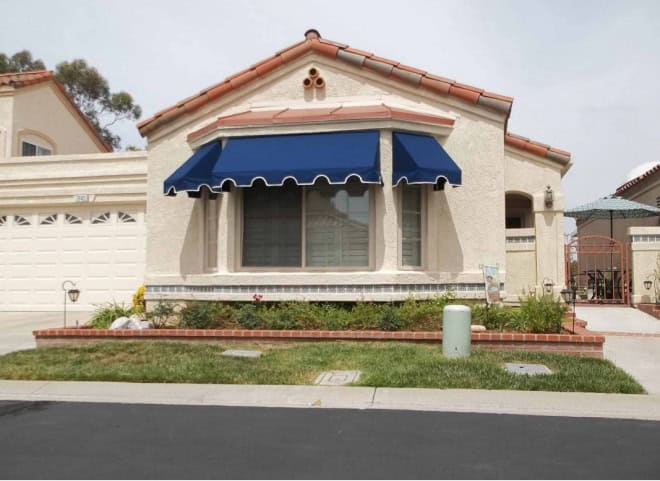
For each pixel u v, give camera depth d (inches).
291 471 219.1
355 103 525.7
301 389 345.1
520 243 617.0
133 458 235.1
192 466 225.3
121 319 494.3
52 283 704.4
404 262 506.3
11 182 711.7
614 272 778.8
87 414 305.1
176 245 544.7
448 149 514.0
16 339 518.3
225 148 494.6
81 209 704.4
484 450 243.3
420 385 346.6
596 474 215.9
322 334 449.1
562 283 603.5
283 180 455.8
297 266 506.9
